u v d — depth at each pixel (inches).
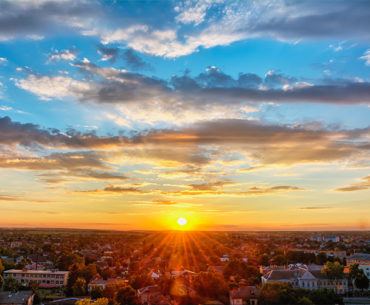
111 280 6717.5
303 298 4210.1
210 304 4608.8
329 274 5944.9
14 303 4884.4
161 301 4884.4
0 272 7519.7
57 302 5167.3
